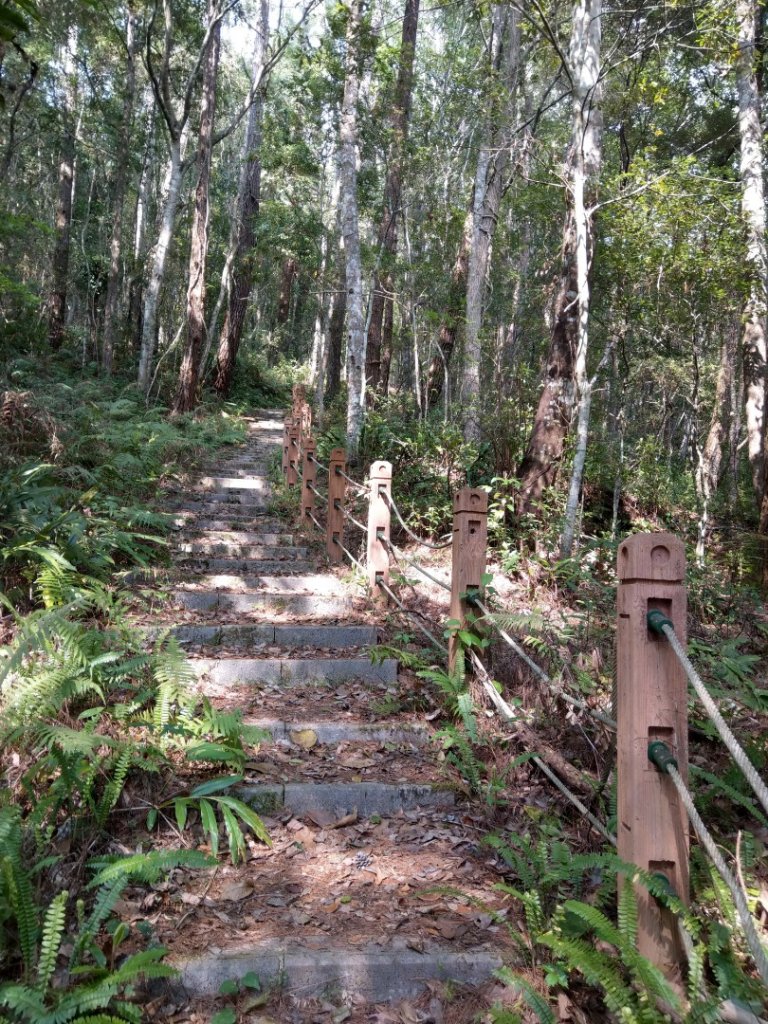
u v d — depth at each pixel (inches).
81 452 298.7
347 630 191.2
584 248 277.9
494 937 96.2
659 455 476.1
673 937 83.0
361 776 134.2
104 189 1115.9
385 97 590.9
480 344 492.4
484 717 149.6
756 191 408.8
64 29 588.1
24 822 104.2
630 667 83.3
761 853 109.9
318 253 725.3
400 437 367.9
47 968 79.9
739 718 154.3
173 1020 83.4
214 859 102.3
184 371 592.1
